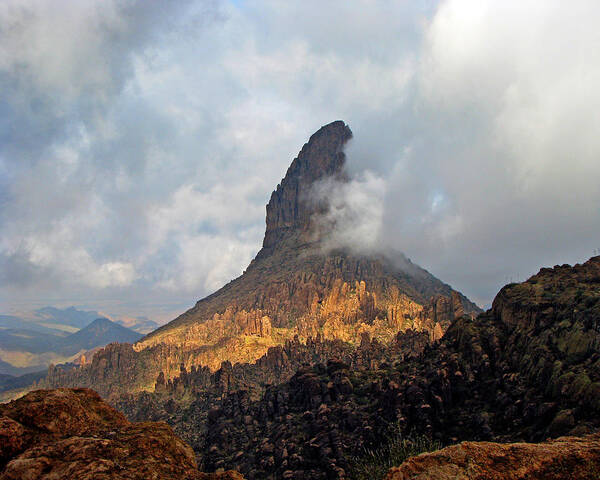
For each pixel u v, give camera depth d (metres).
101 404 17.52
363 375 117.06
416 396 80.50
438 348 101.44
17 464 12.64
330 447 84.62
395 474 14.38
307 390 113.19
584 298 73.88
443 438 70.94
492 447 14.38
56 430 15.27
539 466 13.50
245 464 95.50
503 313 91.88
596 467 13.20
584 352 65.25
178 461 14.63
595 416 54.16
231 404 132.00
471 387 80.44
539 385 68.00
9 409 15.50
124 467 13.21
